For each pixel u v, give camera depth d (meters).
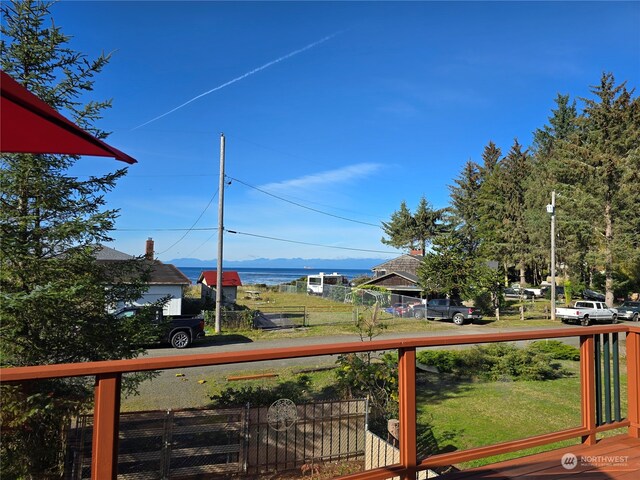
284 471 6.04
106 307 5.69
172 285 20.72
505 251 40.22
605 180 29.36
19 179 5.12
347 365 8.02
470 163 52.19
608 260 29.33
